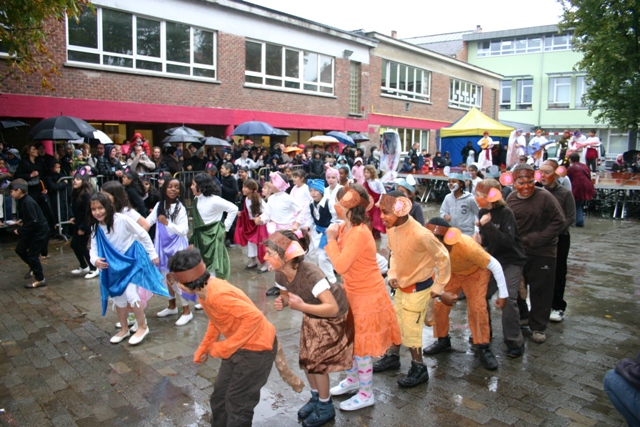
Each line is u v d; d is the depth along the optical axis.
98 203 4.61
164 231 5.53
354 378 3.92
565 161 15.18
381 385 4.10
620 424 3.50
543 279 4.88
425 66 26.94
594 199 15.59
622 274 7.79
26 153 9.42
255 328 3.04
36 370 4.33
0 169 9.77
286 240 3.22
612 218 14.54
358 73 22.20
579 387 4.05
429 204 16.86
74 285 6.89
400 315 4.07
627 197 15.19
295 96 18.56
